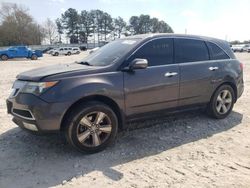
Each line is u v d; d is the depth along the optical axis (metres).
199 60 6.12
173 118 6.64
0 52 37.00
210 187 3.89
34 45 91.00
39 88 4.55
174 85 5.64
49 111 4.48
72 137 4.67
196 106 6.16
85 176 4.20
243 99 8.81
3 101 8.71
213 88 6.31
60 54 56.34
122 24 116.44
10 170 4.39
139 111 5.31
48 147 5.18
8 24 90.50
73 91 4.58
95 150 4.89
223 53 6.61
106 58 5.37
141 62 4.98
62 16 111.75
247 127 6.22
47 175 4.23
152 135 5.71
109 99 4.97
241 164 4.55
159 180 4.08
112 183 4.01
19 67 23.27
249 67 20.73
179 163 4.59
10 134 5.82
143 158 4.76
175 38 5.87
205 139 5.54
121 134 5.74
